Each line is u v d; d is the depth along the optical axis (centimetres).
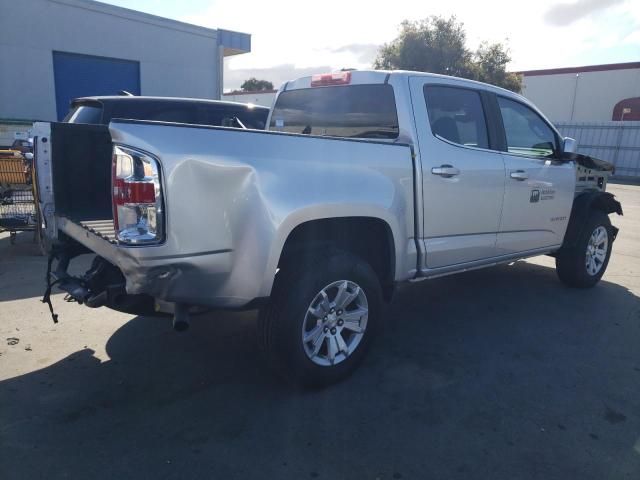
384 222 354
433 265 401
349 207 322
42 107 1320
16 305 474
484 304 511
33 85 1296
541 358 388
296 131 479
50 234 376
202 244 270
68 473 252
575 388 343
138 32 1446
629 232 930
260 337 318
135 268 266
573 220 545
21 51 1264
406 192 367
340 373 340
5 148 967
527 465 263
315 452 271
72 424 294
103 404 315
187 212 264
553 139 525
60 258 364
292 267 318
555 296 540
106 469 256
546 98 3016
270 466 260
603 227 568
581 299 532
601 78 2805
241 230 280
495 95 459
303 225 321
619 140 2353
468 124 429
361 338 351
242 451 271
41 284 536
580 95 2889
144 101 661
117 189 264
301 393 331
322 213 309
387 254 370
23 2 1247
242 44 1670
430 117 395
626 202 1405
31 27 1267
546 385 346
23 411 305
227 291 286
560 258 556
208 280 279
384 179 350
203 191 267
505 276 618
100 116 635
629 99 2728
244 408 313
